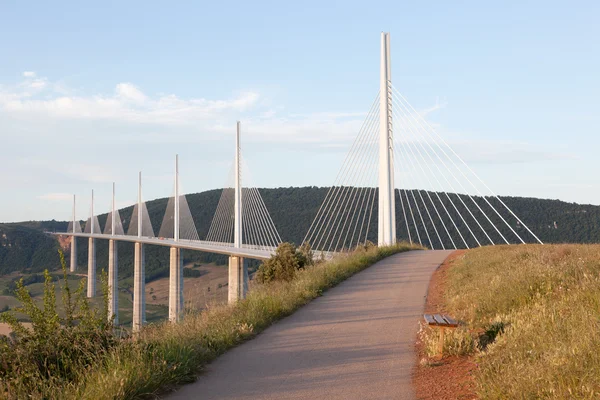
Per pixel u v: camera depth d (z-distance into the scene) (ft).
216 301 44.80
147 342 26.99
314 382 23.91
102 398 20.36
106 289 27.63
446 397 21.06
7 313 25.00
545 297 32.96
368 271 68.13
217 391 22.99
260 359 28.19
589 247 57.00
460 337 27.96
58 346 24.45
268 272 72.43
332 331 34.63
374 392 22.25
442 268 69.41
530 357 21.56
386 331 34.14
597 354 19.45
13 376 22.33
